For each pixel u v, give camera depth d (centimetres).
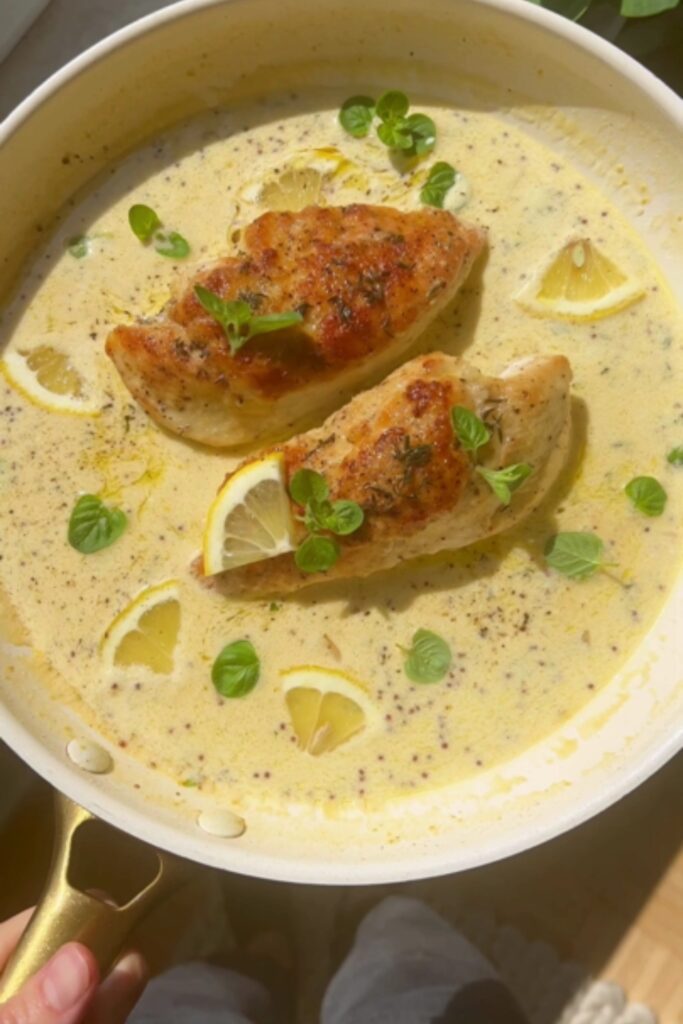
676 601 48
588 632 48
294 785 48
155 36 48
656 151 48
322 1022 56
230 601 49
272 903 58
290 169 50
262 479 47
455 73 50
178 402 48
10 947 51
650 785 53
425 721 48
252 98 51
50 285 50
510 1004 53
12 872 57
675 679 48
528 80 49
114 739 48
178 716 48
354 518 46
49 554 49
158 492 49
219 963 57
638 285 49
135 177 51
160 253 50
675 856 53
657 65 53
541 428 47
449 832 47
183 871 48
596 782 47
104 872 54
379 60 50
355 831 48
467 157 50
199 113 51
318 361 47
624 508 49
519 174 50
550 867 54
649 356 49
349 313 47
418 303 47
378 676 48
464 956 54
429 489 46
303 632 49
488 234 50
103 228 51
